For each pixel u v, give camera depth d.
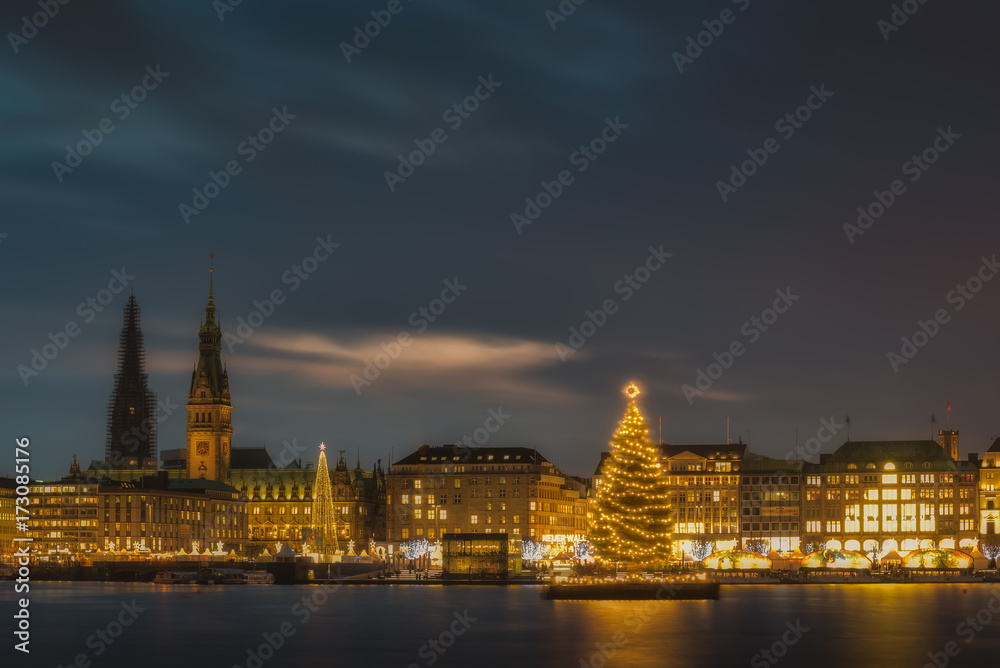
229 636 166.75
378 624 181.38
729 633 163.00
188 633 171.25
